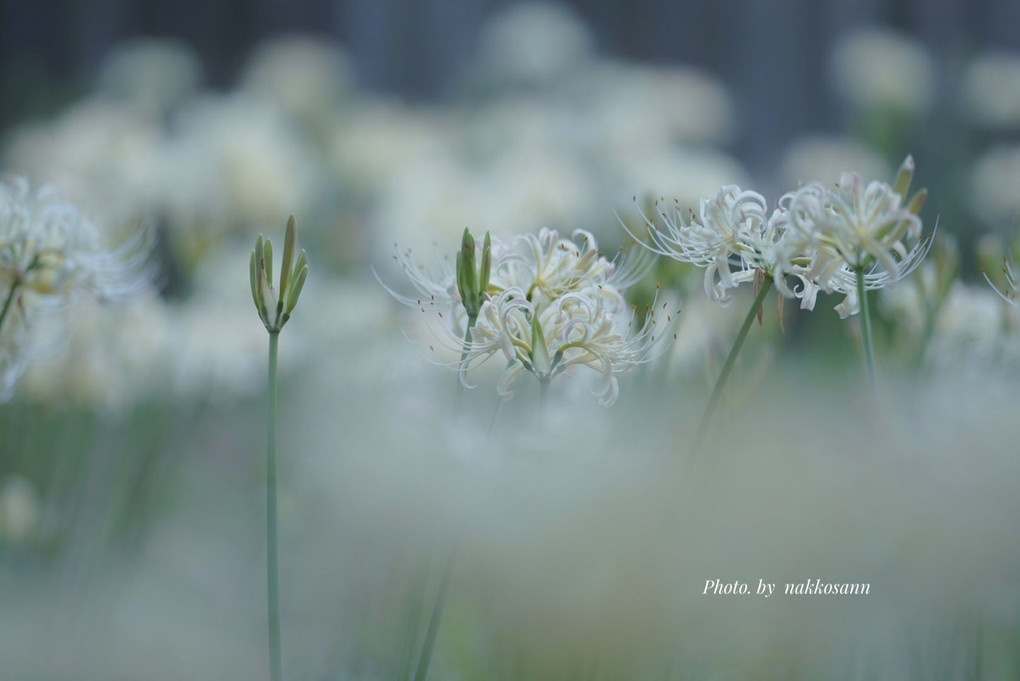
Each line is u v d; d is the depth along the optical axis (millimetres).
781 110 9695
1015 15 9117
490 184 4902
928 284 2605
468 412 2658
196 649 2719
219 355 3455
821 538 2396
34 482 2936
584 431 2479
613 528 2432
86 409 2971
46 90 7469
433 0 9695
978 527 2355
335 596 2807
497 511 2418
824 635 2441
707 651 2467
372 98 7664
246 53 9922
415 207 4527
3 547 2762
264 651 2766
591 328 2354
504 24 7285
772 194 6055
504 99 6461
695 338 2830
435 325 2805
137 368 3043
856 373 2680
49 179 3701
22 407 2947
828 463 2414
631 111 5711
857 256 2324
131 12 9820
